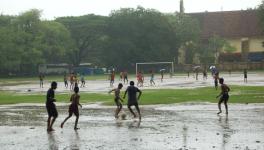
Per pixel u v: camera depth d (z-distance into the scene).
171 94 44.53
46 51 120.00
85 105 35.91
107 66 129.62
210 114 27.64
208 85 59.06
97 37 133.25
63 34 123.31
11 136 20.12
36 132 21.39
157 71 126.62
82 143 17.80
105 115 28.56
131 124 23.72
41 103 39.41
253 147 16.03
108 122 24.88
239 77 81.31
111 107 33.97
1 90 61.41
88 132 21.00
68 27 132.88
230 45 135.88
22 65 123.00
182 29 129.50
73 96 22.38
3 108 35.06
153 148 16.25
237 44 142.62
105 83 74.25
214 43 128.25
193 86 57.78
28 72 126.62
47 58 129.12
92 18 134.88
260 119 24.61
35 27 120.75
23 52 116.12
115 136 19.47
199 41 134.00
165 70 126.44
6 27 120.25
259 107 31.39
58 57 132.00
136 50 126.12
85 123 24.62
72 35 132.38
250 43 141.50
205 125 22.52
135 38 128.50
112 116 27.92
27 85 76.31
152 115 27.84
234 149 15.69
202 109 30.89
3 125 24.38
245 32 142.12
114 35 130.38
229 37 143.12
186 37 130.12
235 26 144.50
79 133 20.72
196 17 150.50
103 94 47.66
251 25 142.75
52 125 22.86
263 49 139.62
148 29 128.50
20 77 121.81
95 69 128.25
